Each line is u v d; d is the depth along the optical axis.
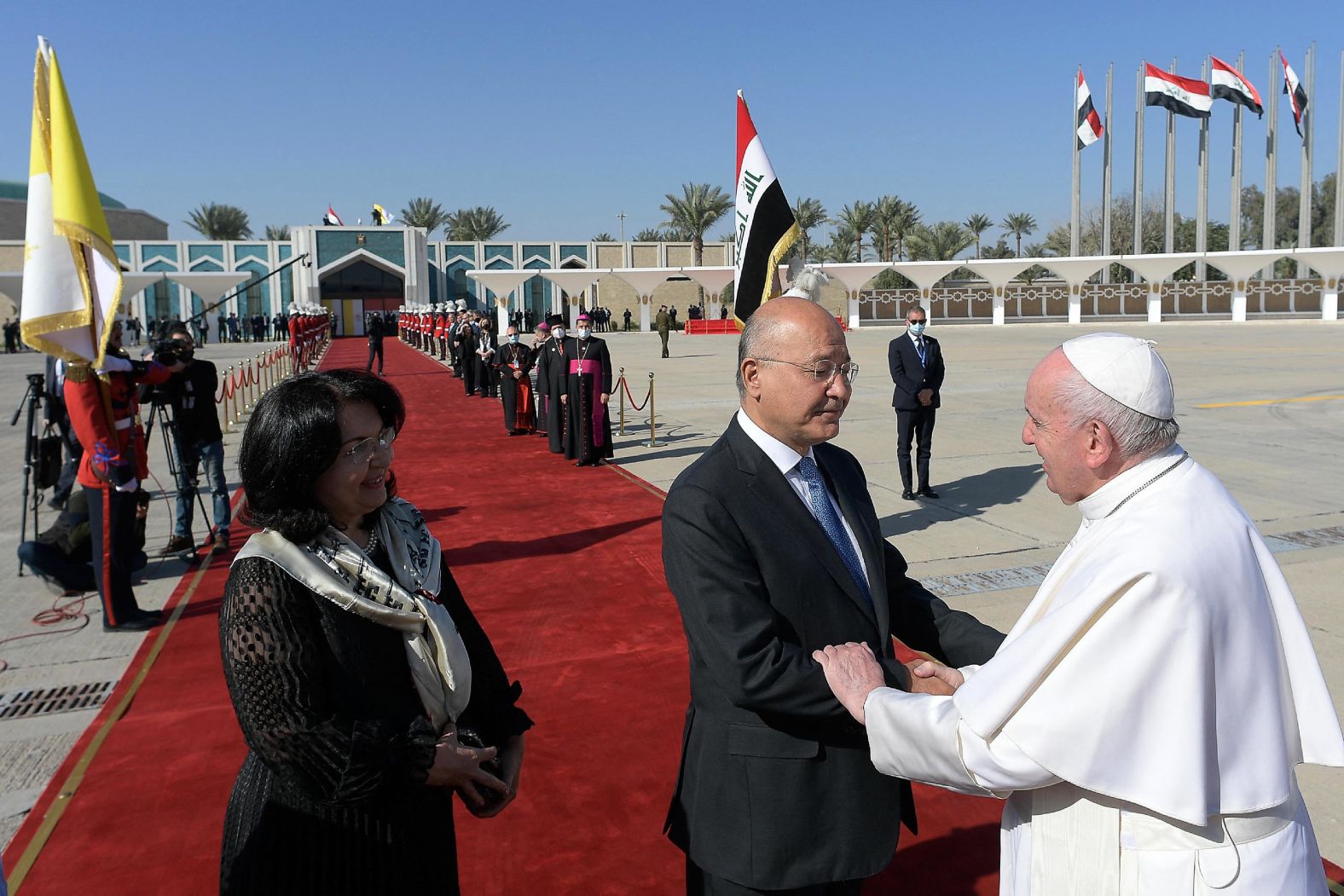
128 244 49.78
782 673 1.81
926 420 7.93
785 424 2.04
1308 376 17.52
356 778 1.55
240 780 1.77
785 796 1.94
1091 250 69.44
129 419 5.73
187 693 4.27
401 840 1.73
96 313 4.76
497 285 45.59
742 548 1.96
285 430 1.63
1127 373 1.53
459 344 22.16
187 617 5.28
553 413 10.70
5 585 5.92
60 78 4.48
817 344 1.97
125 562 5.02
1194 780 1.36
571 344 10.23
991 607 5.20
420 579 1.83
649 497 8.45
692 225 56.28
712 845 1.99
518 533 7.15
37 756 3.68
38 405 5.98
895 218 58.72
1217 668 1.42
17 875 2.91
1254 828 1.46
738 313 4.78
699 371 22.83
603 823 3.20
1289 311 47.81
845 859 1.96
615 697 4.17
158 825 3.20
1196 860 1.44
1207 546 1.44
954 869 2.92
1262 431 11.13
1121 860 1.48
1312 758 1.52
